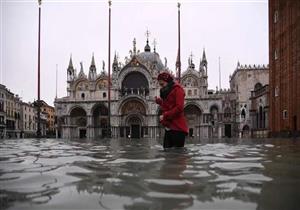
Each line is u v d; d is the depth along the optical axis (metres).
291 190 4.47
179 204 3.72
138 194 4.20
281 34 42.62
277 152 11.56
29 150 13.02
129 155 9.91
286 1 40.59
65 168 6.70
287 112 40.50
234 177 5.51
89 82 92.56
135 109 88.19
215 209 3.53
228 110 97.38
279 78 43.16
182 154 10.20
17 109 117.81
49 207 3.62
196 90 90.25
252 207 3.62
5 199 3.98
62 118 92.25
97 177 5.51
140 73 90.62
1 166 7.09
